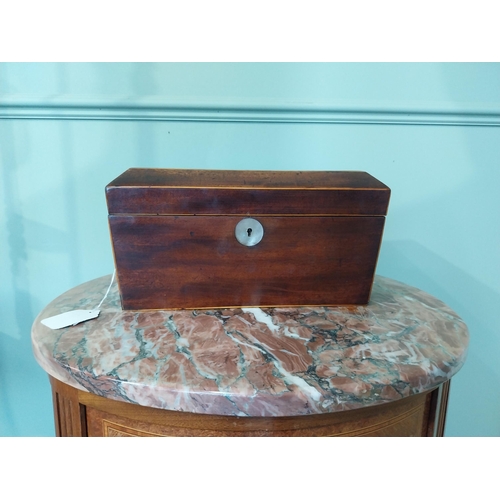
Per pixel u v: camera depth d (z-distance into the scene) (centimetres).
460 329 72
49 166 104
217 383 55
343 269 77
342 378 57
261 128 104
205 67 100
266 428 57
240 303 77
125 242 71
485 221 110
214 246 73
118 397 56
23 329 113
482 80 102
